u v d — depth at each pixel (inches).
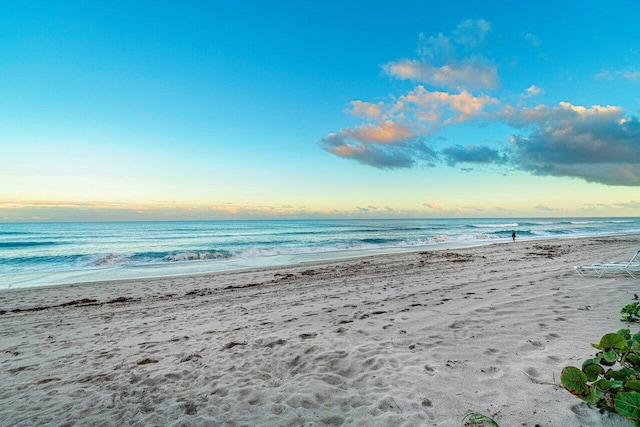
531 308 216.1
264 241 1330.0
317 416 110.6
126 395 137.3
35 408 130.7
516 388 114.0
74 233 1988.2
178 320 269.1
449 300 262.7
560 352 140.3
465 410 103.8
